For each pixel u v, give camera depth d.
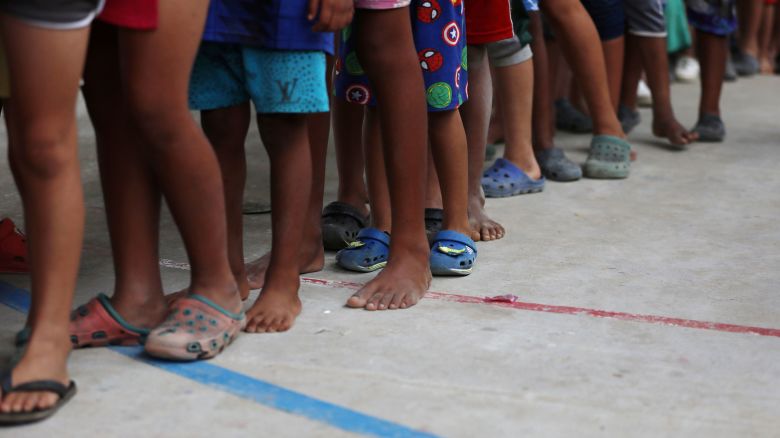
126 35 4.85
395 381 5.16
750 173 10.44
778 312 6.34
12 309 6.21
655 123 11.70
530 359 5.48
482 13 7.48
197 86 5.79
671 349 5.68
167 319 5.47
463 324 6.02
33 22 4.39
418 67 6.29
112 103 5.34
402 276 6.47
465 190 7.14
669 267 7.30
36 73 4.47
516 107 9.45
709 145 11.85
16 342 5.54
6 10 4.39
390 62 6.15
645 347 5.70
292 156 5.85
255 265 6.84
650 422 4.75
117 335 5.58
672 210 8.98
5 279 6.82
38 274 4.85
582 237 8.10
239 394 4.99
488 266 7.29
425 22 6.61
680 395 5.05
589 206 9.12
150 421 4.69
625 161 10.23
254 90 5.63
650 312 6.31
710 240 8.04
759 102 14.92
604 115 10.24
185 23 4.91
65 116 4.66
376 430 4.62
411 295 6.38
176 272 7.04
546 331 5.93
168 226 8.32
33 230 4.81
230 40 5.42
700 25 11.80
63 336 4.91
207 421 4.69
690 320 6.17
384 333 5.85
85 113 12.84
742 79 17.39
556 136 12.25
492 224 8.06
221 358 5.44
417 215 6.54
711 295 6.67
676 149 11.62
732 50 17.89
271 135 5.83
